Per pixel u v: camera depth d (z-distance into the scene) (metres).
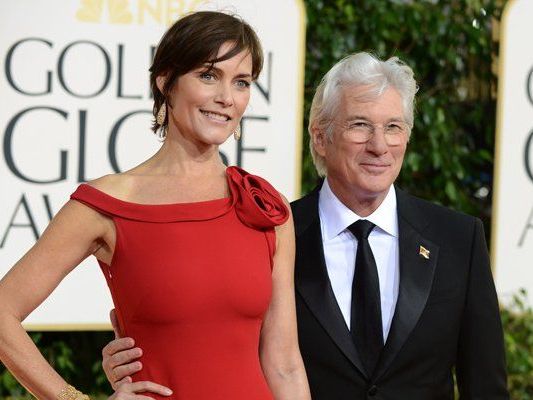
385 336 3.75
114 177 3.16
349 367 3.70
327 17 7.04
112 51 5.94
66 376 7.18
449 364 3.81
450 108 7.32
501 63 6.43
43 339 7.12
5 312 3.04
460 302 3.80
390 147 3.72
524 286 6.47
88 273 5.96
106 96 5.94
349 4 7.08
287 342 3.36
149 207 3.09
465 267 3.83
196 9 5.99
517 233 6.45
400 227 3.85
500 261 6.45
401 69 3.77
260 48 3.23
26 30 5.88
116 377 3.12
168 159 3.22
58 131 5.90
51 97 5.90
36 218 5.89
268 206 3.23
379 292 3.76
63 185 5.91
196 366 3.07
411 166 7.16
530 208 6.46
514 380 7.05
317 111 3.87
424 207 3.95
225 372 3.10
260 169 6.05
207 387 3.07
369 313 3.73
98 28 5.93
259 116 6.04
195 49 3.08
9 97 5.87
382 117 3.70
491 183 7.39
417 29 7.14
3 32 5.86
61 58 5.90
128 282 3.07
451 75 7.29
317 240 3.84
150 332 3.08
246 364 3.14
